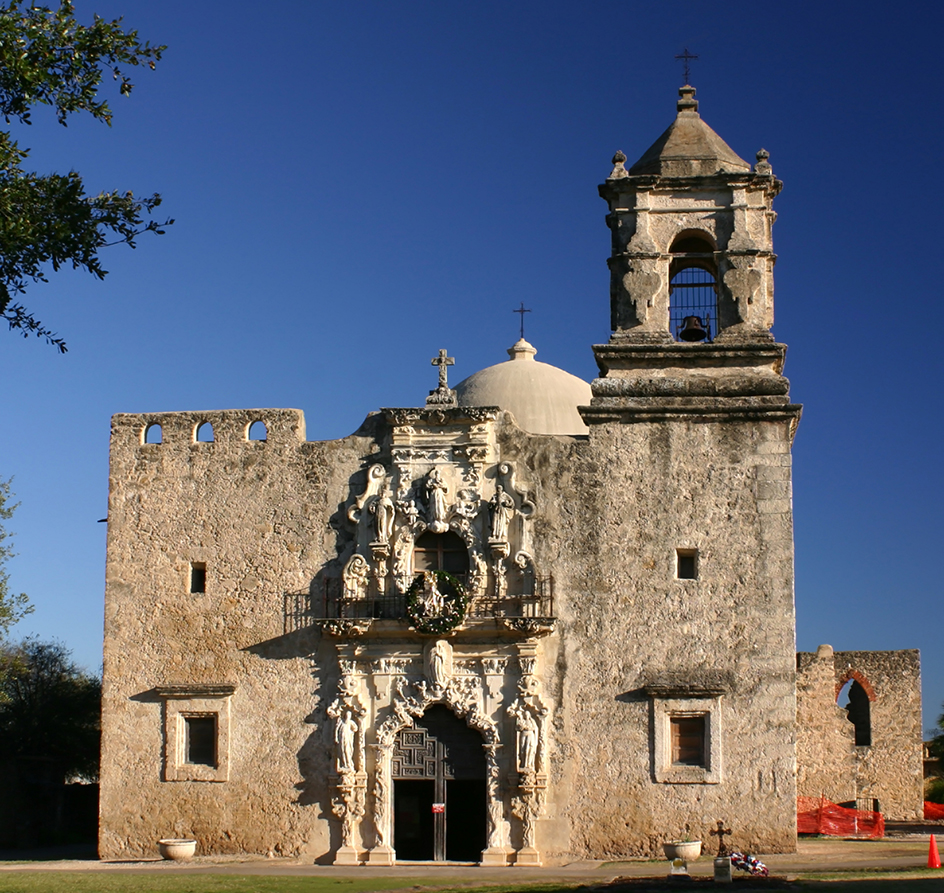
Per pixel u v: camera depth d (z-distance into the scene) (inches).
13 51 840.9
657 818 1363.2
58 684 2199.8
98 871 1323.8
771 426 1425.9
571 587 1417.3
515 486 1438.2
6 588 1855.3
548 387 1811.0
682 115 1561.3
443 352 1499.8
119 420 1537.9
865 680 2037.4
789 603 1389.0
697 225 1489.9
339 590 1456.7
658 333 1464.1
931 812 1983.3
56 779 2053.4
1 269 876.0
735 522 1412.4
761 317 1465.3
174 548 1501.0
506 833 1379.2
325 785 1422.2
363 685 1433.3
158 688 1462.8
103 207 896.9
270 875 1273.4
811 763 1886.1
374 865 1380.4
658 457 1434.5
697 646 1392.7
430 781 1412.4
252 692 1454.2
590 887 1105.4
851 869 1216.8
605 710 1390.3
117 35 879.1
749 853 1332.4
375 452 1483.8
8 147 852.0
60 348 871.7
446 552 1446.9
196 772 1445.6
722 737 1368.1
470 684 1409.9
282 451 1502.2
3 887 1144.8
